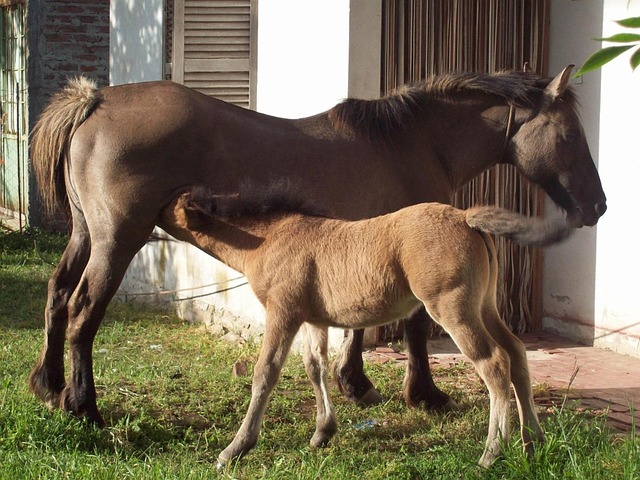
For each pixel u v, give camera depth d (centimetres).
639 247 714
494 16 769
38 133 537
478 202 780
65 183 539
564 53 781
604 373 664
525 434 446
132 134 504
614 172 737
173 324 859
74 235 543
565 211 595
